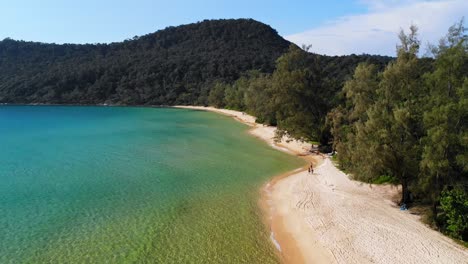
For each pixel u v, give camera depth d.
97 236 29.06
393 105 36.53
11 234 29.36
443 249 25.12
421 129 33.56
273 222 32.06
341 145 47.03
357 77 48.41
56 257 25.69
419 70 36.53
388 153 32.75
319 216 32.06
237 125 105.25
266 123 99.38
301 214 32.94
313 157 58.25
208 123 111.38
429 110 32.34
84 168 50.81
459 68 30.77
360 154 36.06
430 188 29.98
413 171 32.41
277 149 65.44
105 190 40.78
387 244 26.11
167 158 57.28
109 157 58.16
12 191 40.38
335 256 25.23
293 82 66.06
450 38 31.00
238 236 29.22
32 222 31.77
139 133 87.56
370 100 46.72
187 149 65.19
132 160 55.88
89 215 33.44
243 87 156.38
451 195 27.72
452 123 29.44
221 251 26.73
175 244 27.75
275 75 71.50
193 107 183.00
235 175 47.19
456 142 29.08
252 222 31.97
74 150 64.62
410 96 36.56
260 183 43.66
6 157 58.31
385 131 33.06
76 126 103.44
